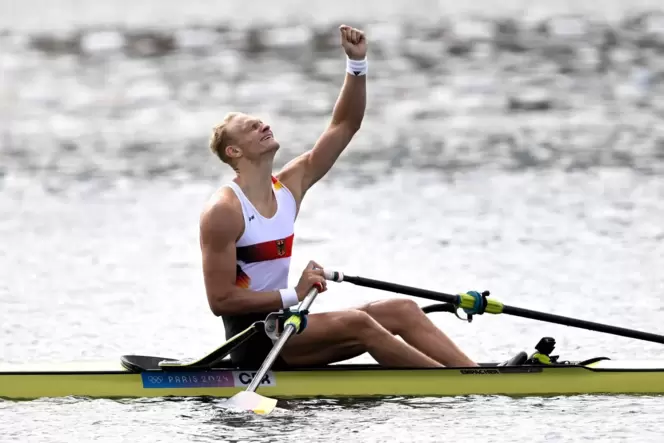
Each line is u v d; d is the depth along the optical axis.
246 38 166.25
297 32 170.50
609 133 93.19
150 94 120.62
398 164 80.62
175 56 150.12
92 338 39.00
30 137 96.00
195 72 136.00
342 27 32.25
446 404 30.09
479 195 68.31
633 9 196.75
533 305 42.91
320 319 30.50
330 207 65.31
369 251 53.41
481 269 49.25
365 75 32.50
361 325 30.30
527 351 37.03
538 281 46.81
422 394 30.64
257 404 28.58
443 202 66.25
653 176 73.69
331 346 30.69
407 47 152.62
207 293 30.17
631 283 46.12
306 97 114.94
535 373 31.09
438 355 31.12
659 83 122.88
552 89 119.62
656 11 192.62
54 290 46.41
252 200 30.48
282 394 30.50
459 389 30.73
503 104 110.88
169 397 30.77
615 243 54.16
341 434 27.72
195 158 84.31
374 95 117.00
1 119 106.88
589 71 132.00
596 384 31.16
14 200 68.31
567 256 51.56
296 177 32.06
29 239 57.12
